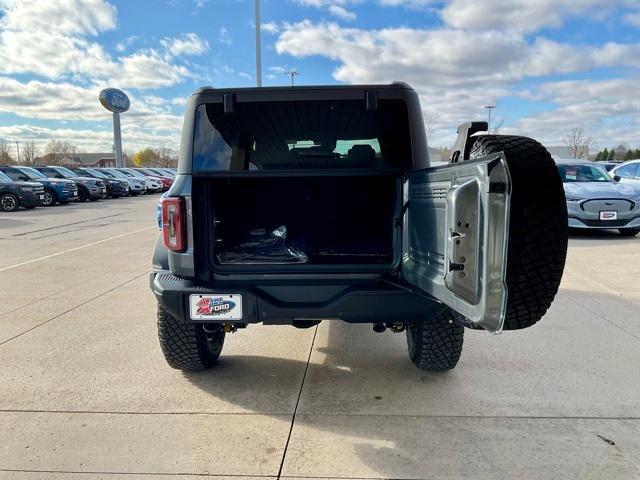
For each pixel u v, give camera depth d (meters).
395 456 2.52
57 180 20.48
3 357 3.83
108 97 38.12
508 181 1.94
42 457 2.53
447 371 3.53
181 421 2.88
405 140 3.00
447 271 2.27
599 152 55.09
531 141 2.37
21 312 5.00
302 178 3.32
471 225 2.12
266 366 3.68
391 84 2.96
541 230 2.22
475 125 2.82
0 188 17.30
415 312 2.83
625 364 3.62
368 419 2.89
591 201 8.91
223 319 2.83
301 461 2.49
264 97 2.90
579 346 3.97
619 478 2.33
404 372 3.54
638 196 8.95
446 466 2.43
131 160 87.75
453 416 2.91
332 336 4.34
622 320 4.59
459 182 2.24
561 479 2.33
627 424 2.79
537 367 3.58
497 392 3.20
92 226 12.77
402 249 2.91
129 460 2.50
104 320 4.73
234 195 3.28
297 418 2.91
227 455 2.54
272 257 3.03
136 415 2.95
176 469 2.43
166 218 2.88
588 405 3.01
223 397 3.18
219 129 3.01
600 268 6.68
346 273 2.90
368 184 3.32
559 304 5.08
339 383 3.38
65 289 5.96
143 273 6.88
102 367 3.64
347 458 2.51
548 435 2.69
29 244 9.66
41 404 3.08
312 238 3.37
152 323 4.64
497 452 2.54
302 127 3.13
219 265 2.89
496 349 3.93
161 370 3.60
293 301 2.87
